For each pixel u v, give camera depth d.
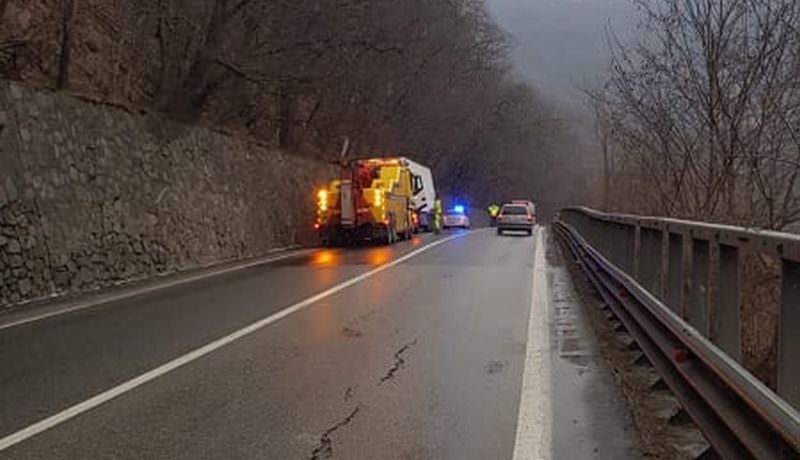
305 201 31.91
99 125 18.20
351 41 30.14
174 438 6.10
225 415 6.71
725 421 4.70
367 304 13.12
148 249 18.92
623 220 11.52
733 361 5.00
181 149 22.14
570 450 5.81
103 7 24.70
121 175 18.59
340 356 9.02
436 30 58.66
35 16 22.44
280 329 10.74
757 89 9.82
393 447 5.90
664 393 7.28
